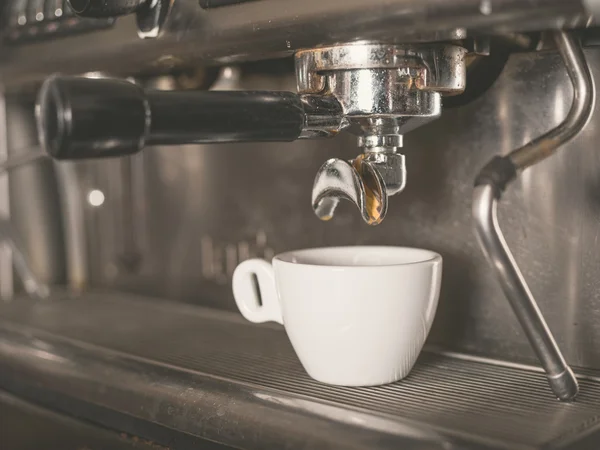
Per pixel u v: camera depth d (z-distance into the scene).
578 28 0.41
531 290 0.49
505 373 0.47
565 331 0.48
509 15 0.34
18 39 0.58
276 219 0.63
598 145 0.46
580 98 0.41
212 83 0.59
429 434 0.37
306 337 0.44
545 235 0.49
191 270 0.70
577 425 0.38
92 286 0.78
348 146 0.58
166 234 0.71
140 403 0.47
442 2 0.35
